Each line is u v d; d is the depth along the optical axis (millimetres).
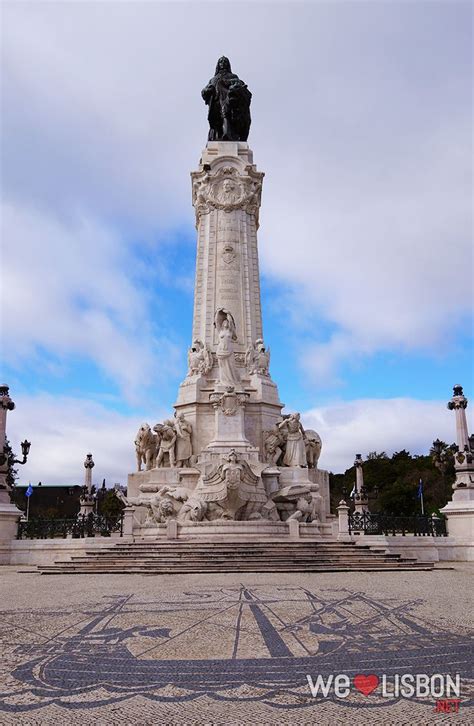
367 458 77938
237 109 31953
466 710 4949
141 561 16625
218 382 26203
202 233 29703
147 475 24641
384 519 23594
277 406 26344
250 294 28453
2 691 5445
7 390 22844
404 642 7219
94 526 23078
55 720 4727
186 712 4895
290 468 24422
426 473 64000
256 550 17406
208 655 6625
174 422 25031
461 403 23797
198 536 20016
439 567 17406
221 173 29703
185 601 10398
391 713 4879
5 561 20438
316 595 11078
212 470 22062
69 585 13234
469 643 7156
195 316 28453
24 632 7914
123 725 4621
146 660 6441
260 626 8164
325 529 22172
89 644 7180
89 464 35438
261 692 5398
